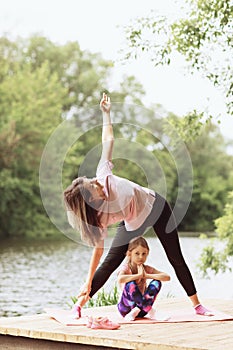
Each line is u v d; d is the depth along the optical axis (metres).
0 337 5.89
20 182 31.16
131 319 6.12
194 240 26.34
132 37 11.77
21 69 37.28
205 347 5.09
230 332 5.66
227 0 11.44
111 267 6.24
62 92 35.03
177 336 5.46
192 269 17.12
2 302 12.24
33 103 32.47
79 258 20.73
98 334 5.51
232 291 13.46
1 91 32.41
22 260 19.94
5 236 30.94
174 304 7.15
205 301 7.40
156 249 21.08
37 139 31.81
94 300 9.27
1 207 30.61
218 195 34.53
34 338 5.71
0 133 30.45
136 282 6.22
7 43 35.78
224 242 13.09
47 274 16.64
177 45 11.77
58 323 5.98
